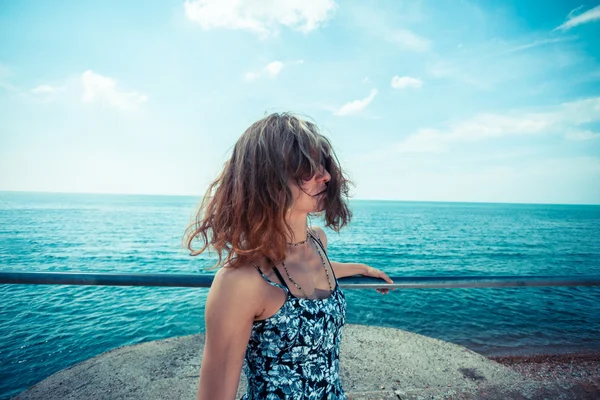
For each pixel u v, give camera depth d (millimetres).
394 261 24578
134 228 47656
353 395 1725
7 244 30344
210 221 1068
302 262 1132
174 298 12812
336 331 1094
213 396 885
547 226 63812
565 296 12719
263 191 939
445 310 10867
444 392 1732
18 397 2266
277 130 989
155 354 2887
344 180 1251
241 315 906
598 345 7941
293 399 964
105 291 13898
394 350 3133
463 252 29266
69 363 7773
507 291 13125
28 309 11695
